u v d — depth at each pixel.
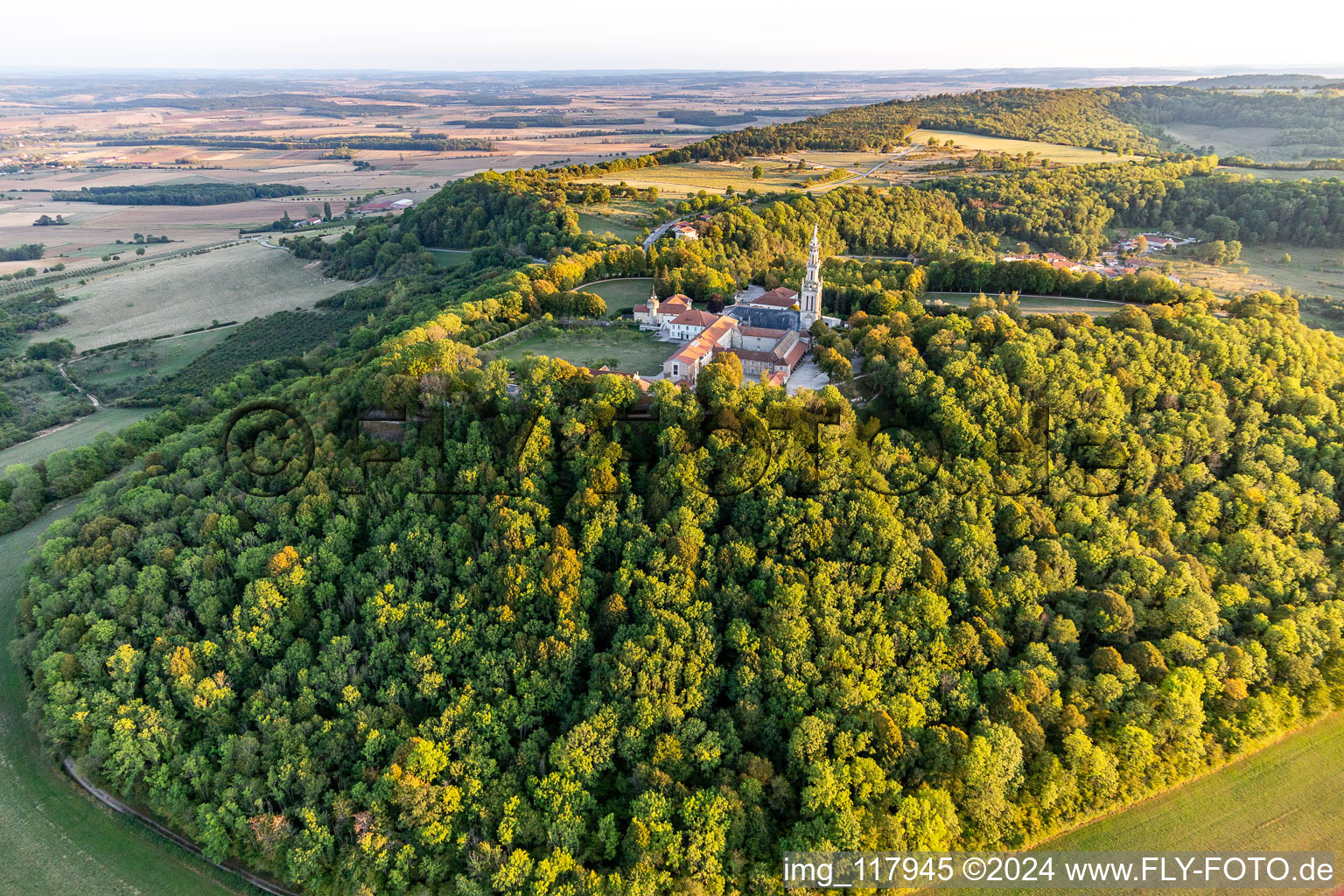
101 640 118.12
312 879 98.69
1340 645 124.25
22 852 102.00
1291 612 124.94
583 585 118.94
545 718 113.19
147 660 117.19
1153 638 122.44
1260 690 117.94
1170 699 110.62
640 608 115.38
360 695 112.00
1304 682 118.81
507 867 95.12
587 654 114.56
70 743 114.19
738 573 120.62
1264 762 113.25
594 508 124.06
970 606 121.69
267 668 118.38
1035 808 104.62
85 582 126.00
